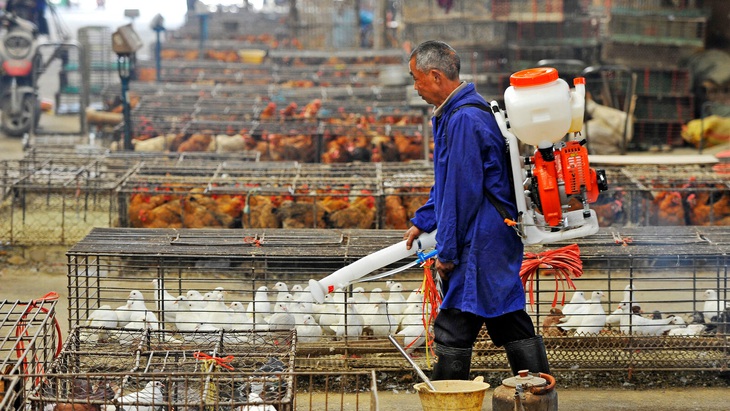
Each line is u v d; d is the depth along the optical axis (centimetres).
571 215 758
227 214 1602
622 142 2567
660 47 2806
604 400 953
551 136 737
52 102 3669
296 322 1026
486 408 923
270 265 1420
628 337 995
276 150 2272
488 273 760
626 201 1672
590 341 998
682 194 1673
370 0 5781
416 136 2269
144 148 2294
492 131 760
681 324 1017
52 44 3016
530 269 860
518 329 786
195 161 1894
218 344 888
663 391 983
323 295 806
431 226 809
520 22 2977
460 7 2992
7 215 1725
